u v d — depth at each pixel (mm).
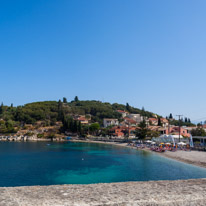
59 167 53781
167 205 11203
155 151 82875
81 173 45906
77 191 12969
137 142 118375
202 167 47812
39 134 183250
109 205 10852
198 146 79000
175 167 49031
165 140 96062
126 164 56156
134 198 11656
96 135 181375
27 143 144875
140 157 69250
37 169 51250
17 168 52781
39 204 10633
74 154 82750
